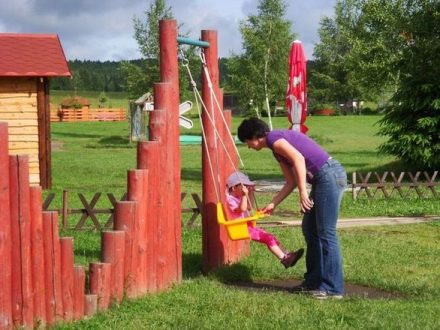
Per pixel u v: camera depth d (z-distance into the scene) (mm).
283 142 6703
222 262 7945
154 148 6664
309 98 85688
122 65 49625
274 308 6203
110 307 6078
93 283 5996
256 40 59562
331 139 46438
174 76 7082
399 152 21500
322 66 86562
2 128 5043
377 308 6250
